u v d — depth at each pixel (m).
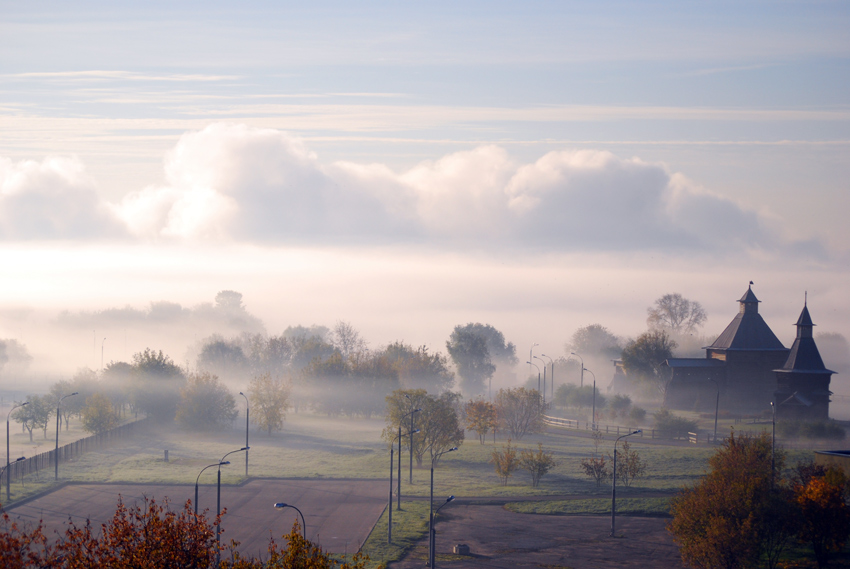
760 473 55.56
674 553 54.62
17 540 28.14
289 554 29.97
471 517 64.88
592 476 80.75
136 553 28.20
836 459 64.38
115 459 91.38
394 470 86.69
